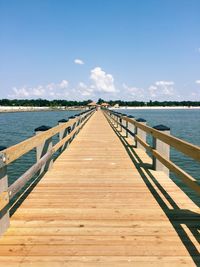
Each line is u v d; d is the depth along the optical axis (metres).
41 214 4.13
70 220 3.92
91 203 4.57
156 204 4.52
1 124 47.19
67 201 4.66
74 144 10.91
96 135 13.96
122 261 2.93
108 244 3.26
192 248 3.17
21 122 53.78
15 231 3.59
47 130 5.97
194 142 23.19
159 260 2.94
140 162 7.58
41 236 3.46
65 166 7.15
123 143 11.11
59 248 3.18
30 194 5.01
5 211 3.58
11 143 22.77
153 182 5.73
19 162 13.84
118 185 5.53
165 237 3.42
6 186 3.48
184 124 48.22
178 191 5.18
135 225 3.76
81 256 3.02
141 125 7.34
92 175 6.27
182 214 4.11
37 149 6.39
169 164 4.92
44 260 2.95
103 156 8.45
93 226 3.73
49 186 5.46
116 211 4.23
